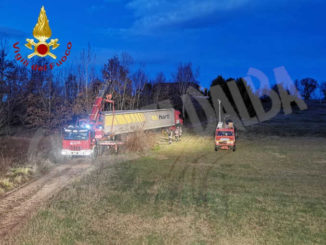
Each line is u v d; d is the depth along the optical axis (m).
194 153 23.62
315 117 52.00
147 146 24.69
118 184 13.91
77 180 14.45
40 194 12.29
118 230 8.77
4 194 12.28
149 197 11.93
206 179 15.21
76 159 20.64
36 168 16.94
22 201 11.38
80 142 19.95
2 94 30.89
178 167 18.17
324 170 17.42
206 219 9.67
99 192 12.45
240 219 9.68
